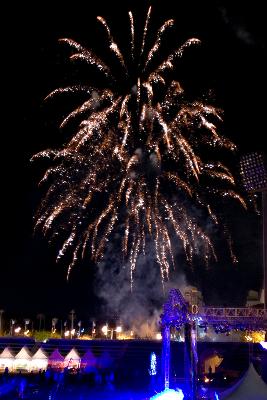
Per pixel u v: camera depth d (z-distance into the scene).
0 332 98.69
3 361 53.97
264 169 35.94
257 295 75.56
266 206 36.00
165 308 28.17
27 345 64.44
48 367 51.81
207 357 49.50
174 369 47.59
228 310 26.06
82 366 51.97
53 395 32.84
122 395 35.28
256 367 33.75
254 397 21.91
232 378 40.25
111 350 59.97
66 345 62.16
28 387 35.09
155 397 26.11
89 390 37.53
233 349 49.34
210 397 27.92
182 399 25.42
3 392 33.06
